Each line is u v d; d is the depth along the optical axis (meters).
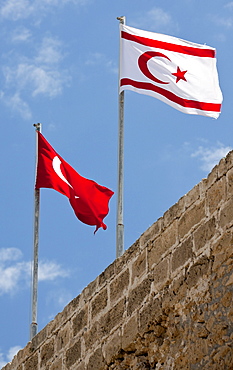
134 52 22.55
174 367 15.87
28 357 20.56
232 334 14.77
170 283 16.39
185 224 16.30
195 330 15.54
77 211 22.31
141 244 17.44
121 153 20.97
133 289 17.39
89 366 18.20
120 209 20.25
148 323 16.67
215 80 22.55
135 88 22.20
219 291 15.20
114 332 17.66
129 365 17.17
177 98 22.27
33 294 21.81
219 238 15.39
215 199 15.65
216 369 14.89
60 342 19.47
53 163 22.81
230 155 15.47
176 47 22.67
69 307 19.41
